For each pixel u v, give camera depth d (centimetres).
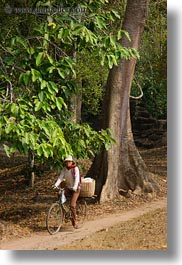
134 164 1572
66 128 1175
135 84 2211
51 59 968
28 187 1708
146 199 1516
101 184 1488
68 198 1265
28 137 949
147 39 2102
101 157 1515
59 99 1002
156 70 2442
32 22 1061
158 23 2011
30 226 1228
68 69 1012
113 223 1249
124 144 1565
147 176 1585
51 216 1170
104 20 1114
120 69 1507
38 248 995
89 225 1238
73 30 996
